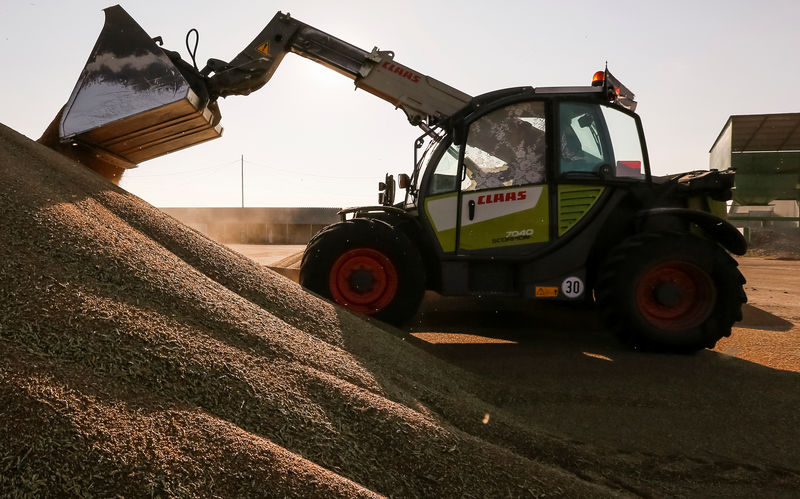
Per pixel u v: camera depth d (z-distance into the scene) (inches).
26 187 84.4
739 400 105.6
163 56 147.9
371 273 153.4
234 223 980.6
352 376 75.8
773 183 813.2
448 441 65.3
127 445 50.1
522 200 155.6
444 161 161.9
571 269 154.6
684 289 146.9
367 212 169.9
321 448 59.6
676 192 160.4
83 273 72.0
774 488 73.1
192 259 97.1
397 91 174.6
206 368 63.6
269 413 61.5
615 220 158.1
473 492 59.0
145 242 88.3
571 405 101.6
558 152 155.6
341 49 176.2
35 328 60.4
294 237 975.6
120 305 68.2
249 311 82.3
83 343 60.4
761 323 191.5
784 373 124.6
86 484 46.4
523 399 103.5
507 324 184.9
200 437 53.7
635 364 131.3
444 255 157.6
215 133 173.0
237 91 177.8
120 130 151.3
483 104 169.3
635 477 74.2
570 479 65.5
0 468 46.1
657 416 97.1
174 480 48.4
